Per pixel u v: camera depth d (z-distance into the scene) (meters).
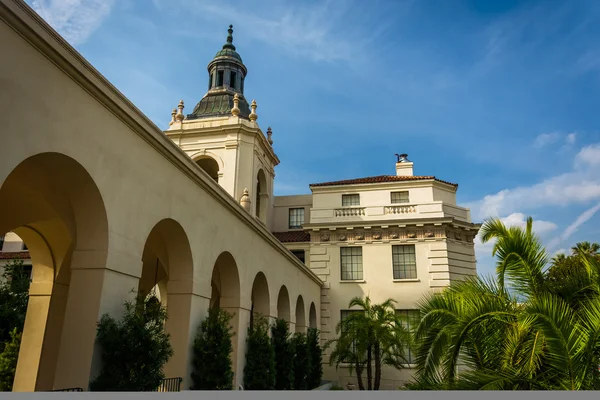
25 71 6.80
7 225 11.70
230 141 28.73
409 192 33.22
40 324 11.97
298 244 33.50
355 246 32.34
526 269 9.44
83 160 7.99
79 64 7.78
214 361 11.77
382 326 23.86
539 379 7.53
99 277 8.34
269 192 33.72
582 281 9.19
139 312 8.87
